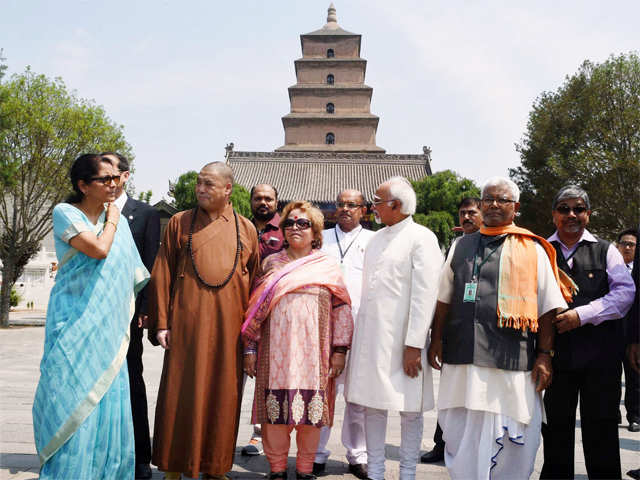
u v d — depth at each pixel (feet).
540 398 10.93
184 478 12.42
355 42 136.56
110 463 9.86
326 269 11.76
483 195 11.43
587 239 11.71
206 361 11.12
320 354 11.37
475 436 10.74
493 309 10.61
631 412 17.37
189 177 87.86
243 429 17.15
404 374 11.53
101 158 10.34
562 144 68.33
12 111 53.26
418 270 11.39
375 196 12.23
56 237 10.08
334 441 16.08
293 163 127.75
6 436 15.12
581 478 12.66
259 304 11.50
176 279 11.59
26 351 37.91
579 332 11.21
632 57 65.72
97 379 9.69
